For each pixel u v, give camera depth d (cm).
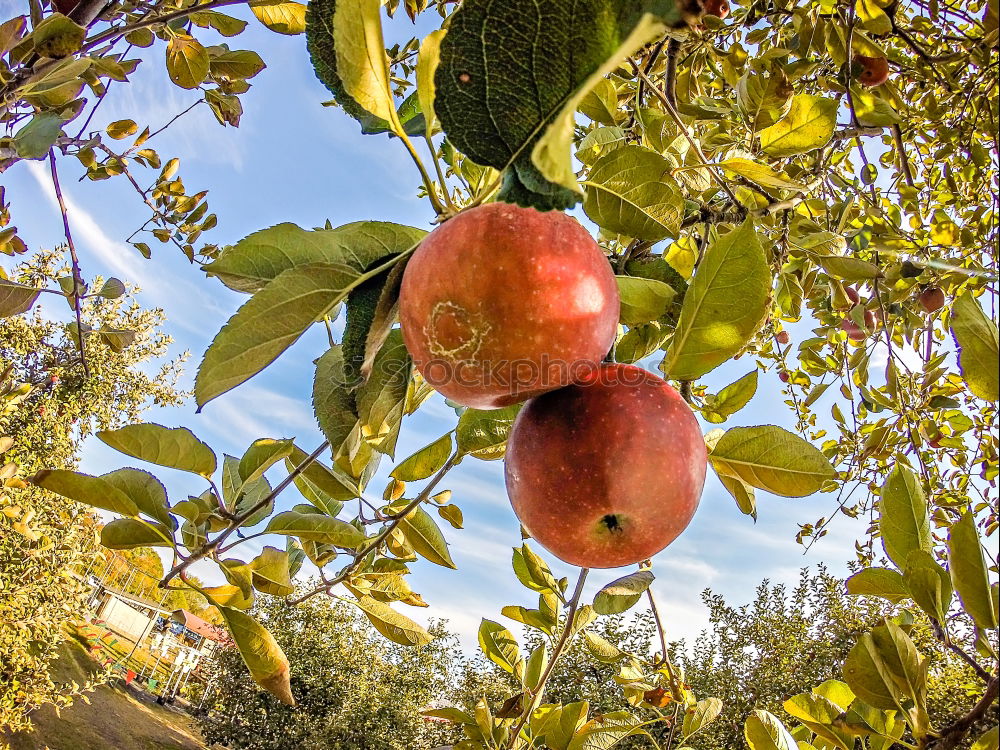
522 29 74
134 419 1423
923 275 271
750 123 190
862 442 367
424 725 1836
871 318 306
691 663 1238
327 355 133
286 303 94
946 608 119
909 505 134
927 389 316
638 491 109
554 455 112
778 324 351
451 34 75
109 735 1656
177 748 1838
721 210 193
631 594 208
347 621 1950
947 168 326
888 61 265
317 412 130
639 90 190
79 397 1253
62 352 1267
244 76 284
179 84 269
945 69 277
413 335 95
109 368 1314
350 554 191
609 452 108
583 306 92
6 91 177
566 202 80
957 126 304
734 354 116
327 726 1736
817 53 241
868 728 130
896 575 136
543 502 114
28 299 223
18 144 178
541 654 216
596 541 115
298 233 102
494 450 165
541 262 90
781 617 1219
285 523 152
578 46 74
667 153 174
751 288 113
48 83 179
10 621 860
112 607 2583
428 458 190
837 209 286
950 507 321
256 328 93
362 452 167
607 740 207
